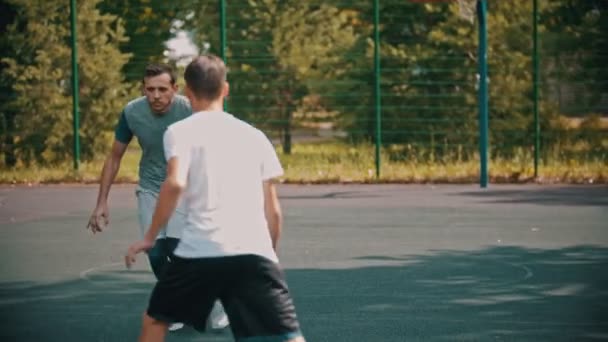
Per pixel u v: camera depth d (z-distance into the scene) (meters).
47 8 23.03
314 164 22.78
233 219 5.68
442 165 22.36
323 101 25.70
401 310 8.81
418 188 19.72
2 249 12.62
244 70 26.00
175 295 5.69
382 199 17.89
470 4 20.23
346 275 10.61
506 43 24.03
